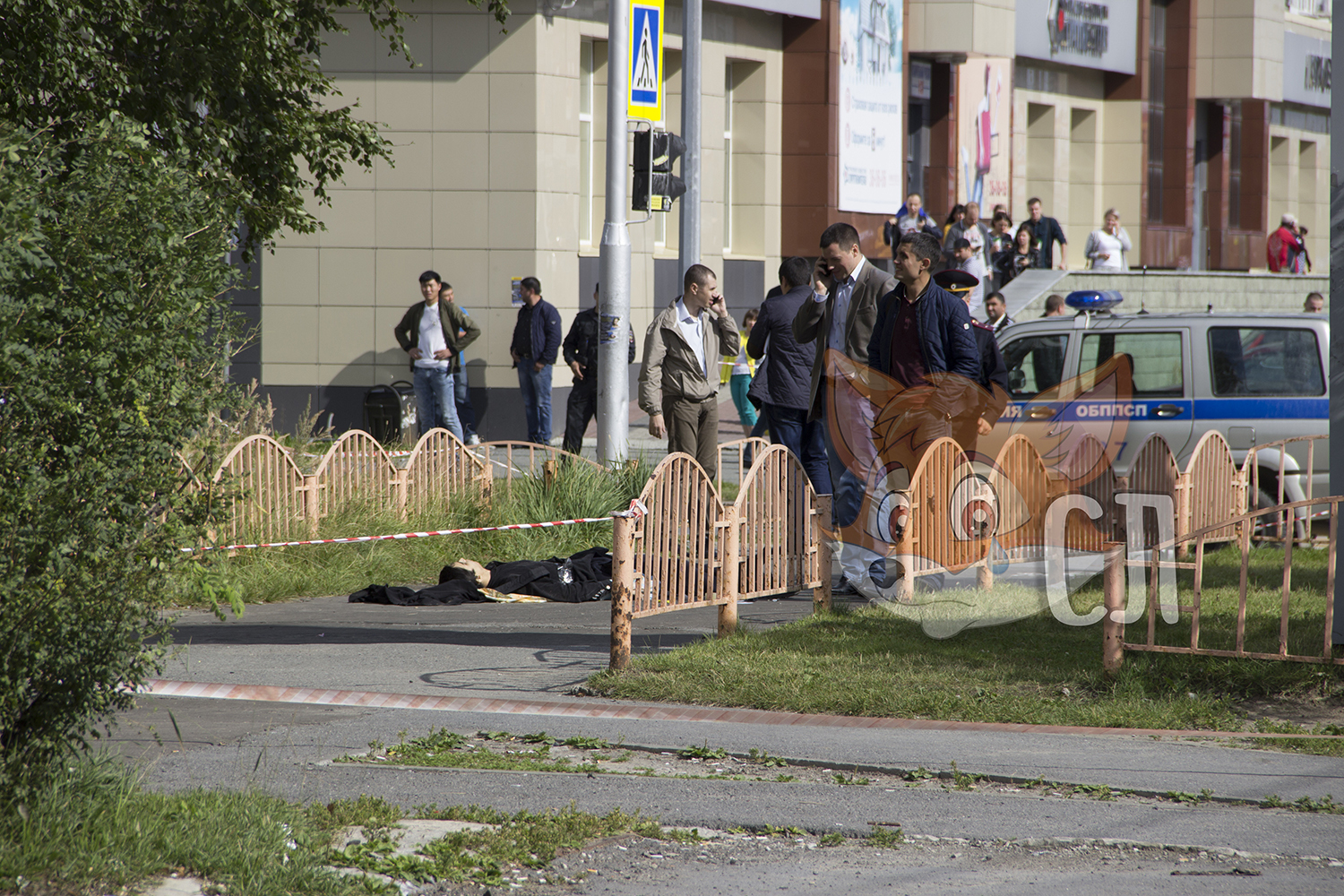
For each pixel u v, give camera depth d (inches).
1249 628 940.0
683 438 1346.0
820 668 852.0
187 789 602.9
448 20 2471.7
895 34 3280.0
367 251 2522.1
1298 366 1363.2
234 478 578.2
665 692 802.8
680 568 900.0
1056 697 790.5
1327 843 574.9
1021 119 3909.9
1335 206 819.4
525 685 839.1
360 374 2536.9
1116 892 526.6
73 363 514.3
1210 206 4687.5
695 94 1921.8
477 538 1418.6
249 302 2556.6
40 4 1003.9
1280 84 4692.4
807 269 1224.2
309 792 617.6
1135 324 1400.1
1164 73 4399.6
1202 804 624.1
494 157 2477.9
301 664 897.5
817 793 636.1
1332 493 821.9
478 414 2501.2
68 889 485.7
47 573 508.1
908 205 2662.4
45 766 535.2
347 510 1376.7
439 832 574.2
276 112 1243.2
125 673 542.9
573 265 2559.1
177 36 1130.0
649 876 541.3
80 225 518.0
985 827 593.0
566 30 2514.8
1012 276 2925.7
